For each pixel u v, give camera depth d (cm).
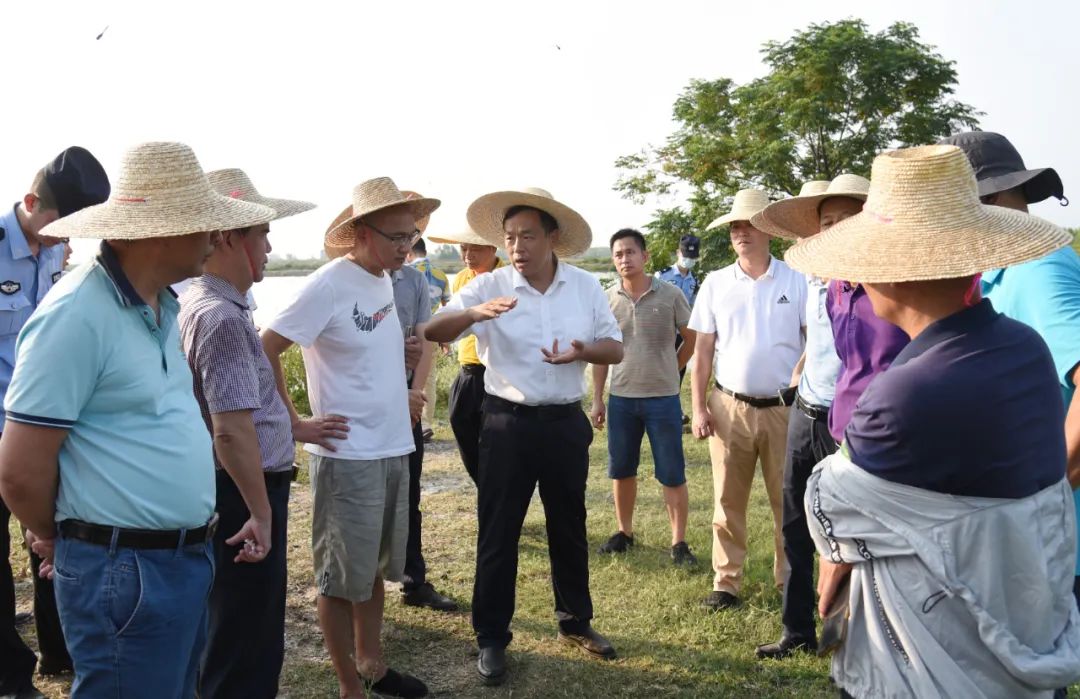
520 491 382
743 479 455
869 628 197
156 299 236
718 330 462
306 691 365
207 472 239
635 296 531
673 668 389
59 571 220
